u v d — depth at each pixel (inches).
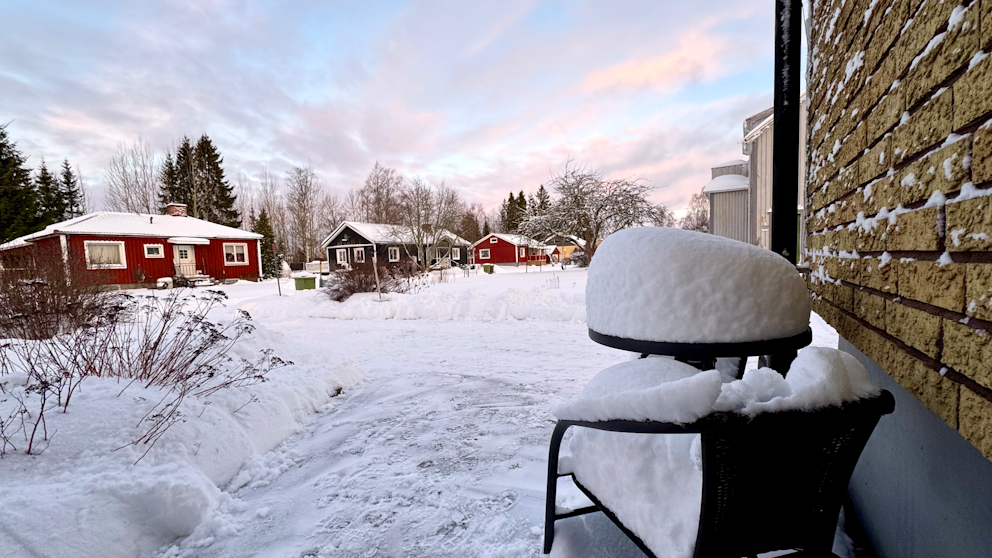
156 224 981.8
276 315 397.1
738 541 43.0
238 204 1923.0
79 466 86.1
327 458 113.2
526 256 1785.2
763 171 397.4
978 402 34.6
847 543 75.1
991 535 40.7
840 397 37.8
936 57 41.8
